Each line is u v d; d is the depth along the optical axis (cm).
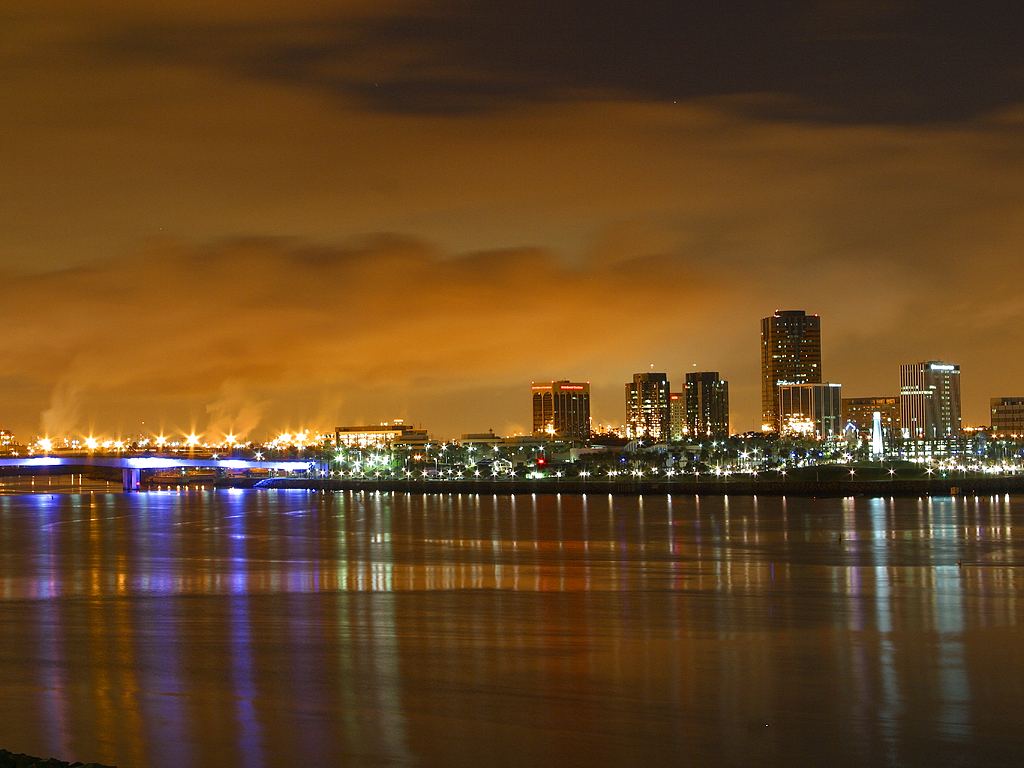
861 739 4897
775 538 16125
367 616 8181
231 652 6775
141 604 8975
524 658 6531
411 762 4612
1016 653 6600
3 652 6819
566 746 4812
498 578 10806
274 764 4588
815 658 6488
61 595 9669
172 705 5491
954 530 17600
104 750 4769
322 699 5594
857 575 10875
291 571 11706
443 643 7019
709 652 6688
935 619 7869
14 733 5016
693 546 14775
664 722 5156
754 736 4941
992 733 4975
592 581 10462
